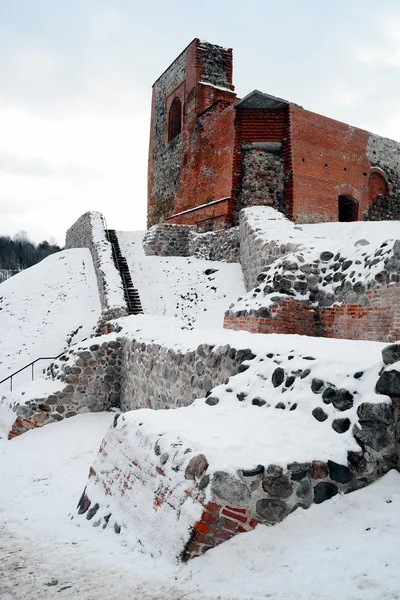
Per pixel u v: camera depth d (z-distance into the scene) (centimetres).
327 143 2270
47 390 1186
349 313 996
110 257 2223
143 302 1969
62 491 732
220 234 2148
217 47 2655
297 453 482
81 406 1206
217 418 581
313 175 2205
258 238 1606
